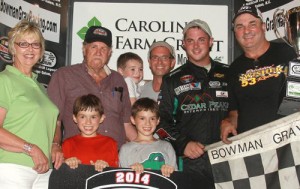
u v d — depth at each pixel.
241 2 5.53
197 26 4.47
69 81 4.32
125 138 4.50
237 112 4.28
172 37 5.54
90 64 4.34
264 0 5.46
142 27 5.55
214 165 4.17
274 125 4.02
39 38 3.65
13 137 3.37
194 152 4.18
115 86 4.46
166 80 4.49
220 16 5.56
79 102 4.02
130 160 3.99
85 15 5.55
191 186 3.76
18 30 3.61
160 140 4.12
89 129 3.98
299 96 3.79
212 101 4.38
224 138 4.12
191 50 4.46
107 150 3.96
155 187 3.73
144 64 5.52
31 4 5.35
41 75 5.34
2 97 3.43
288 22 4.11
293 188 3.91
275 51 4.14
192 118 4.36
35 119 3.51
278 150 3.99
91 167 3.71
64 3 5.54
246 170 4.07
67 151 3.92
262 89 4.10
